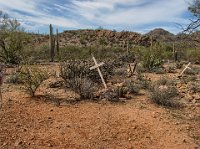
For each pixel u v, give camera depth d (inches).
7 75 493.7
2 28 755.4
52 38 853.2
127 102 379.9
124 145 260.4
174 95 410.3
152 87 446.6
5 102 343.0
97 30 2551.7
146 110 349.7
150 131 290.7
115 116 323.9
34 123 290.2
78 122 300.7
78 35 2495.1
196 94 441.7
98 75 486.6
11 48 716.7
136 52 958.4
